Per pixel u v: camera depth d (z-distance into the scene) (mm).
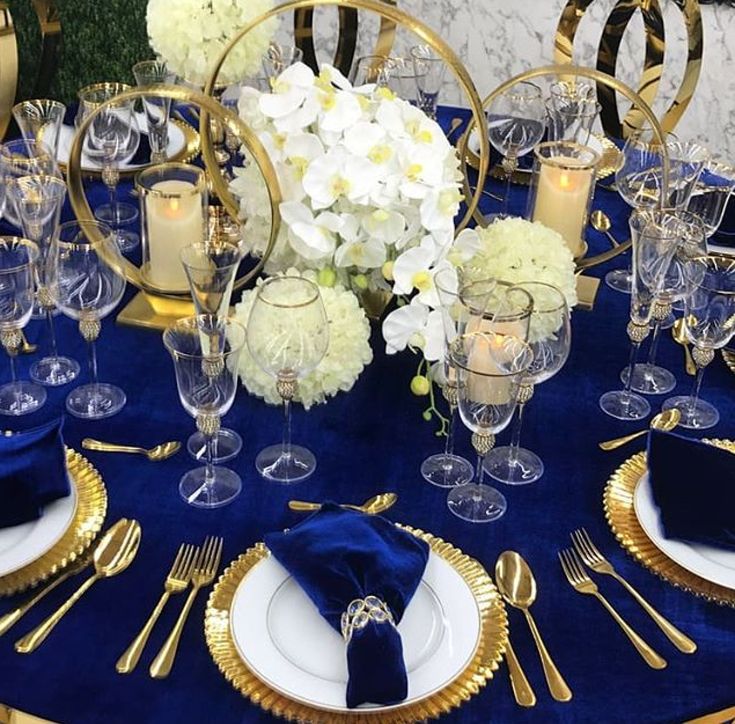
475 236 1491
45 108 1847
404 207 1417
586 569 1202
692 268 1428
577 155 1802
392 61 2193
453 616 1092
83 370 1540
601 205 2064
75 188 1623
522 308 1301
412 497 1310
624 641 1107
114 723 997
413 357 1595
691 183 1794
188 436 1410
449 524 1263
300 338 1246
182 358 1188
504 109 1902
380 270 1492
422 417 1466
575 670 1069
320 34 3717
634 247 1439
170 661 1058
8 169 1702
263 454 1370
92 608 1124
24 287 1351
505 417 1216
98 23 3359
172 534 1231
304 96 1419
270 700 1007
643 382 1563
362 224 1408
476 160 2158
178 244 1609
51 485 1203
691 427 1465
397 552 1126
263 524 1257
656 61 2342
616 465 1386
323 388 1393
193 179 1687
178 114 2277
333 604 1061
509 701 1031
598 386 1558
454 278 1404
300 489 1316
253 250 1582
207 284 1347
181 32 1860
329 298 1397
